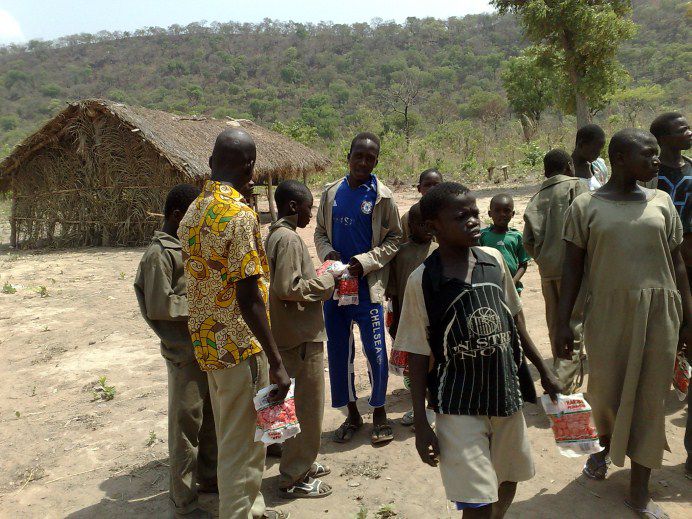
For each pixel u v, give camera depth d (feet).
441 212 8.38
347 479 12.44
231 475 9.52
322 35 582.35
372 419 15.23
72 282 33.63
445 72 465.06
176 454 10.89
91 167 46.62
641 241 10.09
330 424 15.10
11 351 21.97
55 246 48.65
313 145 114.21
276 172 58.18
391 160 93.56
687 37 372.58
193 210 9.41
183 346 10.74
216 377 9.48
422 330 8.64
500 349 8.40
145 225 46.44
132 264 38.81
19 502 12.23
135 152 45.55
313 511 11.35
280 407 9.28
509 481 8.93
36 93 493.36
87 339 22.98
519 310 8.99
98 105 44.52
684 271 10.68
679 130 12.91
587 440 9.29
